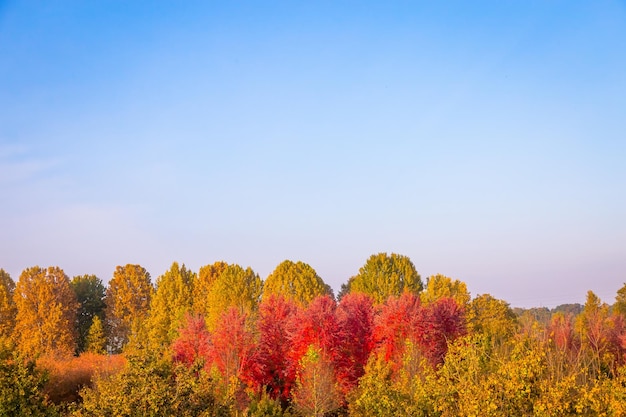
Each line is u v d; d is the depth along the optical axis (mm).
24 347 62906
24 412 19359
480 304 61781
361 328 42188
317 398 32750
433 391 18984
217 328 42031
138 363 18203
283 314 44562
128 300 82562
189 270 81375
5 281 81750
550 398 16375
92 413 17938
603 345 39844
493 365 20344
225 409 19531
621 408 16281
